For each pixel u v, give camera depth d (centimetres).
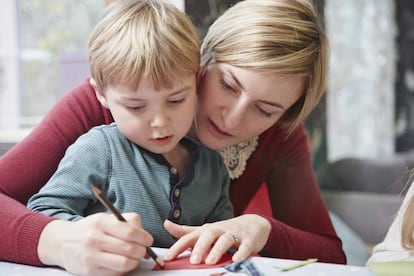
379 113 321
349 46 311
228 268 64
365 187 288
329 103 297
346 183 288
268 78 80
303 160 112
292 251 89
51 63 207
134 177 81
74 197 78
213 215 91
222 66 83
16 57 205
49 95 206
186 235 73
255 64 79
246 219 82
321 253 96
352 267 64
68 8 207
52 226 69
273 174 113
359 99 318
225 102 83
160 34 76
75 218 74
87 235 63
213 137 88
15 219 72
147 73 73
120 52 75
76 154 80
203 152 92
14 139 124
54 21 208
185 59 77
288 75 82
